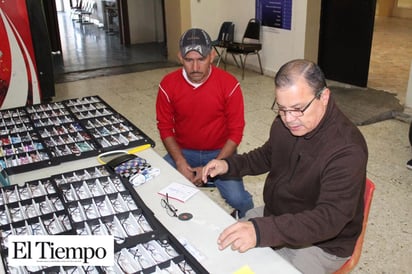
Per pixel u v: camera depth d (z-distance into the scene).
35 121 2.11
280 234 1.20
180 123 2.31
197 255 1.22
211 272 1.15
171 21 6.80
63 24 11.43
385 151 3.50
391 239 2.39
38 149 1.82
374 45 8.00
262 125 4.16
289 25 5.53
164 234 1.22
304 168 1.44
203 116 2.24
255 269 1.17
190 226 1.35
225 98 2.21
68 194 1.44
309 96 1.26
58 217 1.31
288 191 1.53
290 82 1.25
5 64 3.99
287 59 5.69
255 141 3.78
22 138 1.92
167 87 2.23
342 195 1.28
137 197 1.40
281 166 1.59
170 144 2.26
